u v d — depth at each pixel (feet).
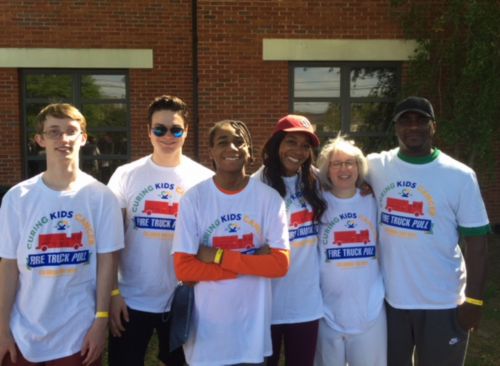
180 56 31.24
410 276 9.54
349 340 9.79
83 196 8.57
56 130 8.39
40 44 30.55
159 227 9.80
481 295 9.45
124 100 31.68
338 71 29.12
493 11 23.67
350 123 29.55
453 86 26.00
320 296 9.77
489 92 23.67
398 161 9.77
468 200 9.36
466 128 24.62
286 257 8.63
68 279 8.35
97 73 31.50
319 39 28.17
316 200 9.66
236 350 8.64
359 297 9.68
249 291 8.64
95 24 30.73
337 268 9.71
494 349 14.44
